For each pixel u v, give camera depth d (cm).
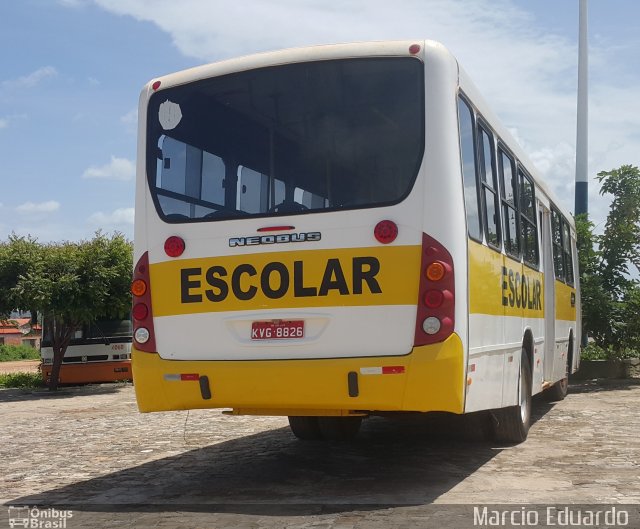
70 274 2036
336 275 675
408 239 664
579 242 1939
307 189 697
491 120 852
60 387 2328
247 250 705
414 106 684
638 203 1883
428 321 652
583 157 2255
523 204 1020
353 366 660
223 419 1320
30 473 876
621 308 1867
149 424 1302
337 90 707
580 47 2262
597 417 1226
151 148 768
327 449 965
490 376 781
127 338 2278
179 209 740
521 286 966
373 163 684
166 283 734
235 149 732
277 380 679
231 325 704
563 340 1415
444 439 1028
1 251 2059
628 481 733
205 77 756
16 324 2312
